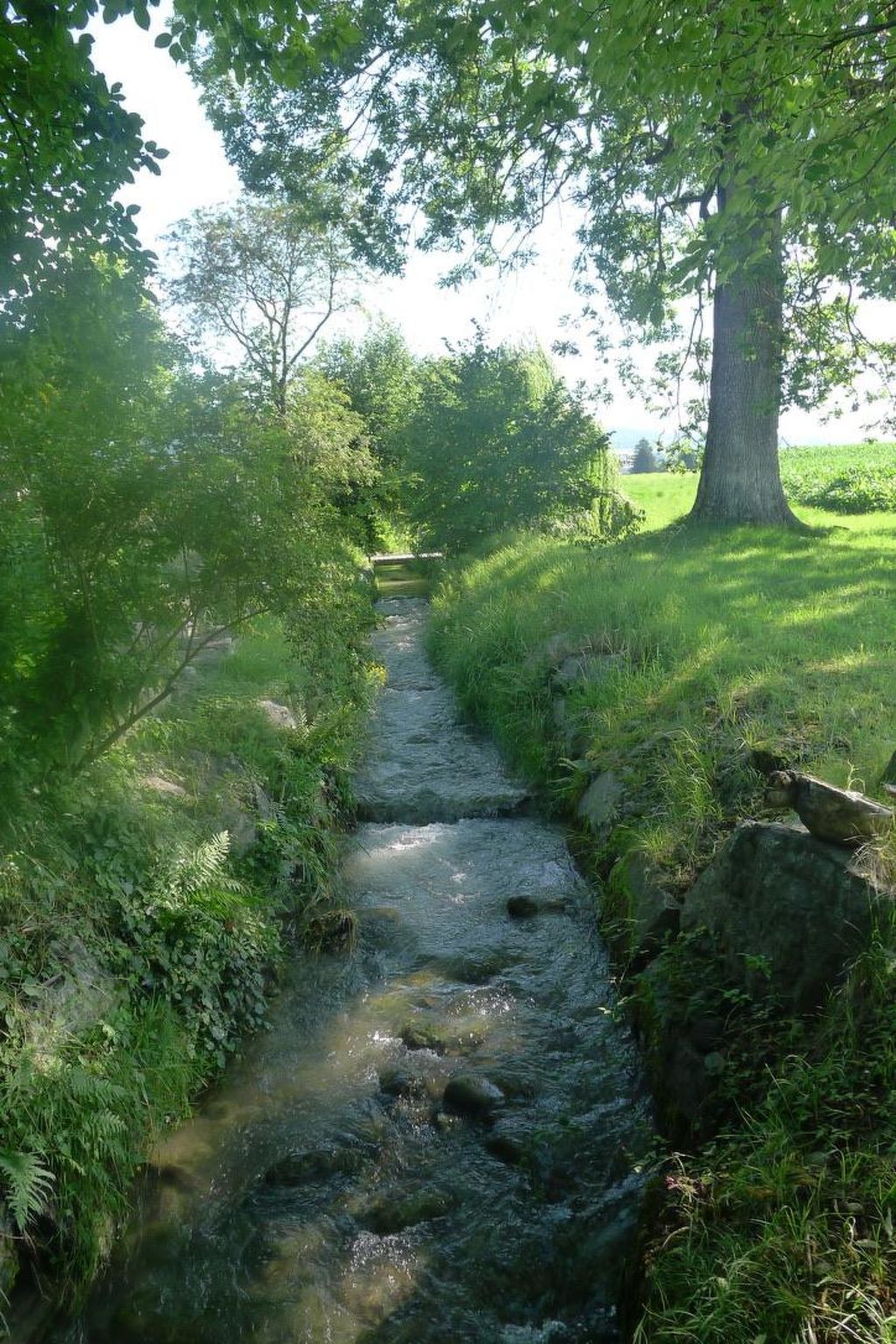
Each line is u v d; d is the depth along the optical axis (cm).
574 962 626
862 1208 319
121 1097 425
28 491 450
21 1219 346
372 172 1554
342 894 727
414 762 998
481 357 2108
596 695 888
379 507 2470
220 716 758
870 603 991
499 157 1516
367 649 1273
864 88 579
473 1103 494
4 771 422
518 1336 372
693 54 567
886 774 517
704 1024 464
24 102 433
